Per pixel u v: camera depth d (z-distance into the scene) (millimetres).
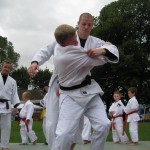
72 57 4203
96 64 4336
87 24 4512
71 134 4223
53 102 4758
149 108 46688
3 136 8867
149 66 36688
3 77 8922
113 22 38094
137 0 39406
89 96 4355
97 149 4363
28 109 10828
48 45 4766
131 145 10617
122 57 35344
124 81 36406
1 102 8820
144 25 39281
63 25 4301
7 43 76562
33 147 9766
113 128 11633
